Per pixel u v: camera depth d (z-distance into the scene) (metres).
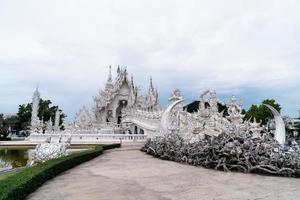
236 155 18.17
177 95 39.28
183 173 17.56
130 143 45.81
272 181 14.77
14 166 25.14
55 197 11.68
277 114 23.44
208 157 20.08
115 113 90.94
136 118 61.03
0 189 10.08
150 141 32.91
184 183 14.35
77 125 68.50
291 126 43.78
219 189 12.88
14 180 11.85
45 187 13.62
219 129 26.75
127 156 28.44
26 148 42.41
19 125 95.88
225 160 18.66
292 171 16.02
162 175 16.89
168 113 34.81
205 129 28.02
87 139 47.00
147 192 12.41
